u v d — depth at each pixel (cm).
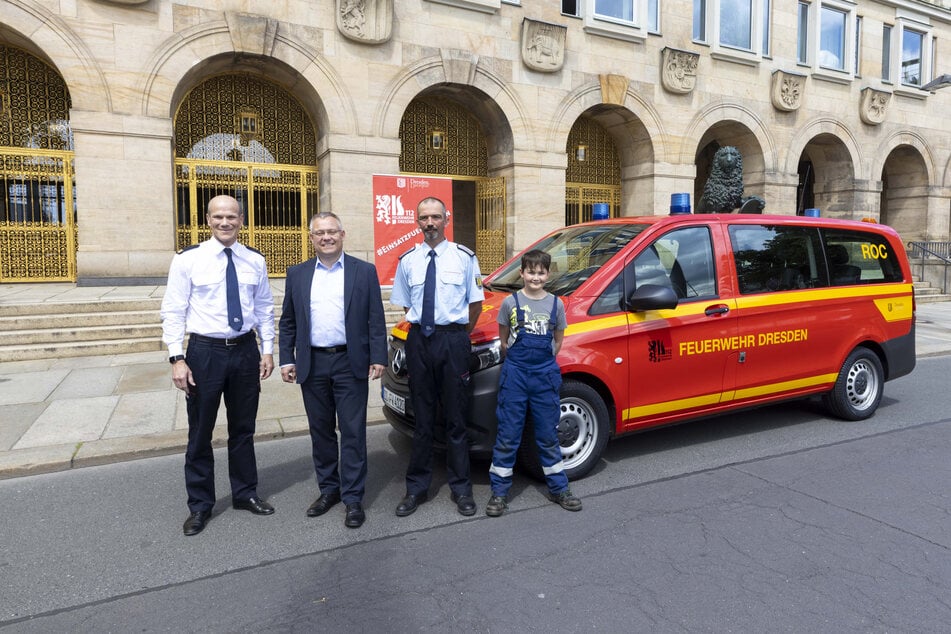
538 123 1453
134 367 753
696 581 301
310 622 271
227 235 362
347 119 1270
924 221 2088
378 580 306
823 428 561
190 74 1165
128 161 1113
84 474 453
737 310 491
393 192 1037
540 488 428
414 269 384
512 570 314
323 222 365
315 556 333
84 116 1079
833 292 551
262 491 425
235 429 383
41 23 1040
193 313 361
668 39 1588
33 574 314
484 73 1386
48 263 1209
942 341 1048
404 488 430
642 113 1573
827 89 1838
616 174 1733
